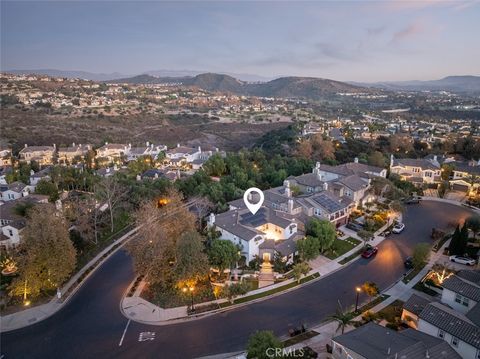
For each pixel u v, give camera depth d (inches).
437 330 1435.8
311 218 2509.8
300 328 1609.3
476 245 2423.7
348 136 6186.0
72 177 4133.9
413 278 2054.6
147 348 1533.0
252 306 1823.3
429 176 3907.5
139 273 1974.7
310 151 4911.4
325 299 1867.6
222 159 4505.4
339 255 2346.2
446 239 2549.2
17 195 3732.8
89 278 2192.4
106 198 3070.9
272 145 5969.5
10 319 1768.0
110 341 1587.1
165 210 2440.9
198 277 1923.0
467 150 5098.4
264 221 2466.8
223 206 2997.0
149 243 1952.5
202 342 1561.3
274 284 2015.3
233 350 1502.2
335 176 3634.4
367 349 1214.9
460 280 1685.5
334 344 1334.9
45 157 5802.2
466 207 3228.3
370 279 2059.5
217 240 2167.8
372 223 2704.2
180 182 3698.3
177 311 1804.9
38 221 1971.0
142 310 1824.6
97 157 5802.2
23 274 1852.9
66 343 1581.0
